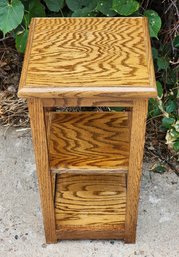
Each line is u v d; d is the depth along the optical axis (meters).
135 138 1.28
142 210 1.68
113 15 1.68
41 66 1.24
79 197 1.62
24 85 1.18
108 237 1.57
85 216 1.57
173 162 1.84
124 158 1.38
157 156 1.86
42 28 1.38
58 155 1.39
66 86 1.18
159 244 1.58
